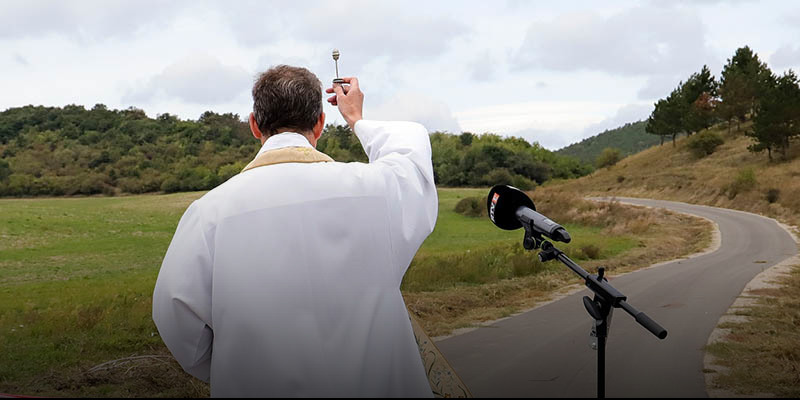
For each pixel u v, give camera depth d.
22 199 52.59
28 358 5.86
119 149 60.69
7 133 64.12
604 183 70.06
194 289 1.04
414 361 1.05
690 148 71.88
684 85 82.88
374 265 1.05
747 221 34.50
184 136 63.72
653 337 6.31
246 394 0.97
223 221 1.04
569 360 4.71
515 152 84.50
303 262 1.01
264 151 1.14
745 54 77.44
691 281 12.94
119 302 10.79
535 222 1.30
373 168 1.13
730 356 5.22
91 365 5.56
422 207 1.14
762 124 58.91
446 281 12.14
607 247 21.84
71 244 30.98
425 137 1.26
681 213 40.06
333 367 0.97
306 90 1.19
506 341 6.37
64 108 69.25
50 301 11.73
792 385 4.10
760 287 11.62
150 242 32.09
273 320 0.98
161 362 5.32
